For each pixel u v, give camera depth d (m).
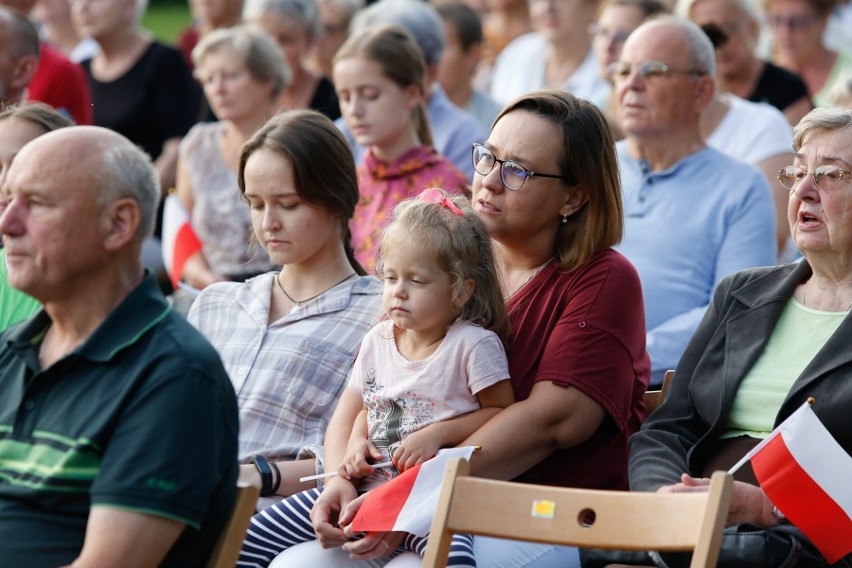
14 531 8.80
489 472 10.75
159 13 63.31
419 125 17.12
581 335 11.16
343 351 12.24
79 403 8.84
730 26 20.83
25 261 8.91
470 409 11.05
